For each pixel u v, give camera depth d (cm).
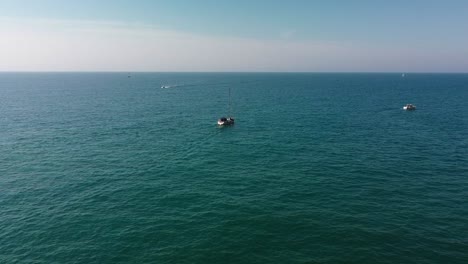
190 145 7238
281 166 5734
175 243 3284
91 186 4803
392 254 3091
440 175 5200
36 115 11038
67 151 6638
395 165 5728
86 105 13875
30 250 3184
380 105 14138
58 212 3966
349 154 6438
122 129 8906
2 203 4212
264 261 2991
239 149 6894
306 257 3047
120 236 3419
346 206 4112
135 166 5744
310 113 11831
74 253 3130
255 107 13600
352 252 3122
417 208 4044
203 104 14662
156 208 4075
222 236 3412
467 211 3956
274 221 3725
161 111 12406
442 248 3181
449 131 8562
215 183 4938
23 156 6250
